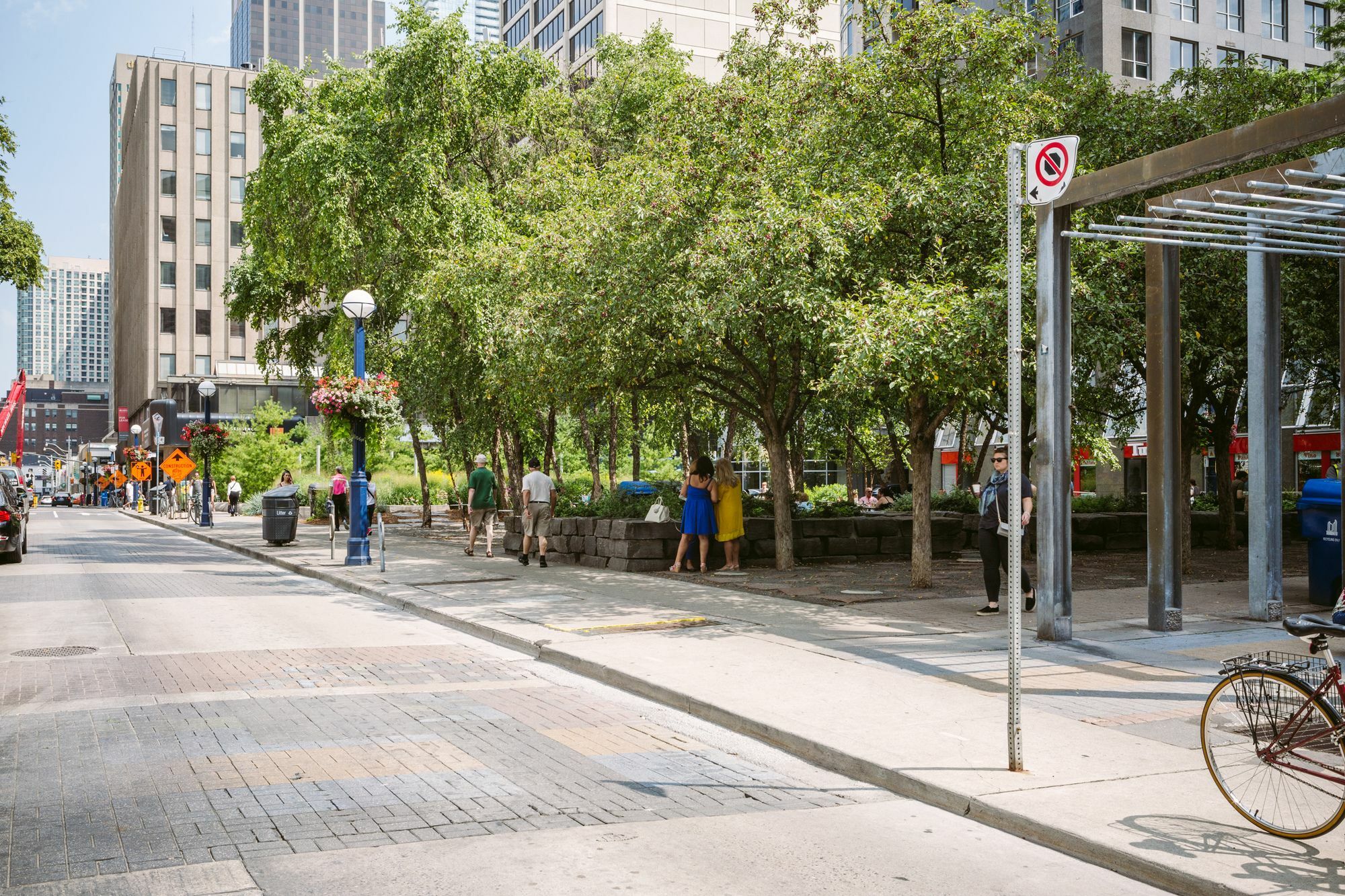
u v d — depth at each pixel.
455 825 4.97
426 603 13.30
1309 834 4.58
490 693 8.22
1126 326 14.01
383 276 26.16
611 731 6.99
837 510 19.88
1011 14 13.73
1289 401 22.62
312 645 10.53
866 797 5.57
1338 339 17.34
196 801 5.30
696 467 16.44
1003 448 11.69
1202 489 38.84
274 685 8.44
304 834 4.81
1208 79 18.84
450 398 28.16
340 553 22.77
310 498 39.47
